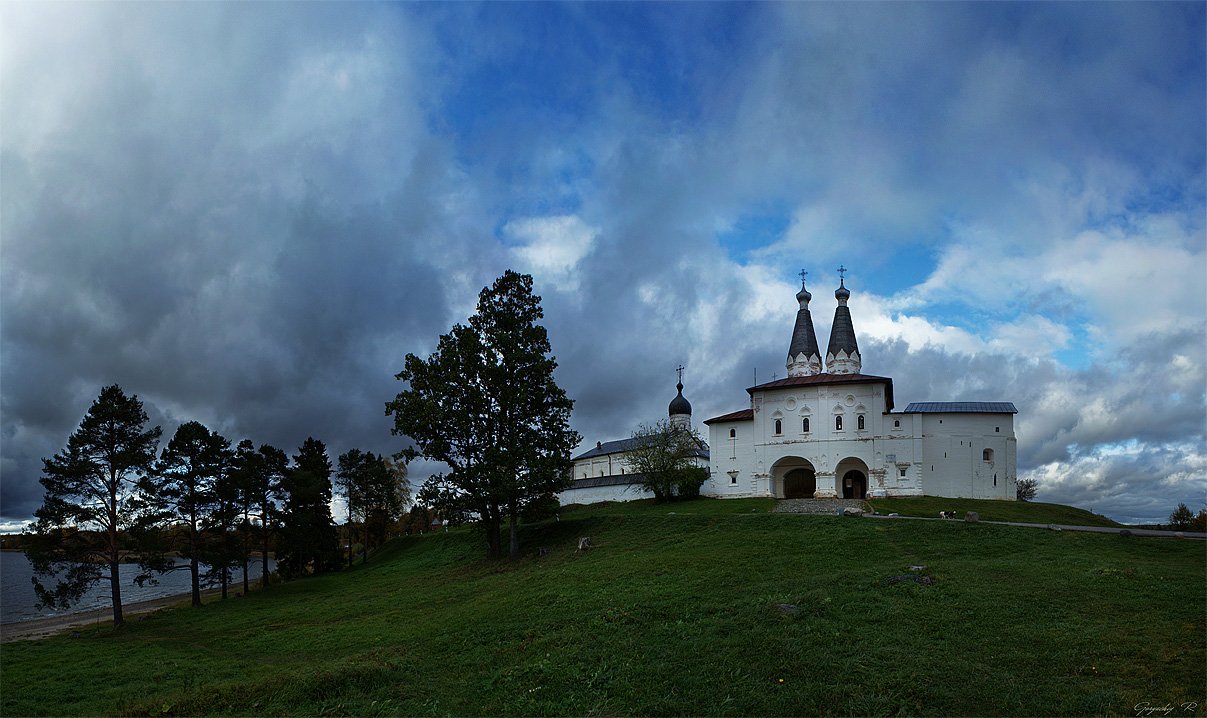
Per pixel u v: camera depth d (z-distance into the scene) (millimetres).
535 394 57906
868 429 76312
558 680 19016
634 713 16469
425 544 73812
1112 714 14836
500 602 32469
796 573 33094
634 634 22562
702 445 98125
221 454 61594
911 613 22688
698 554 40812
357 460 88688
